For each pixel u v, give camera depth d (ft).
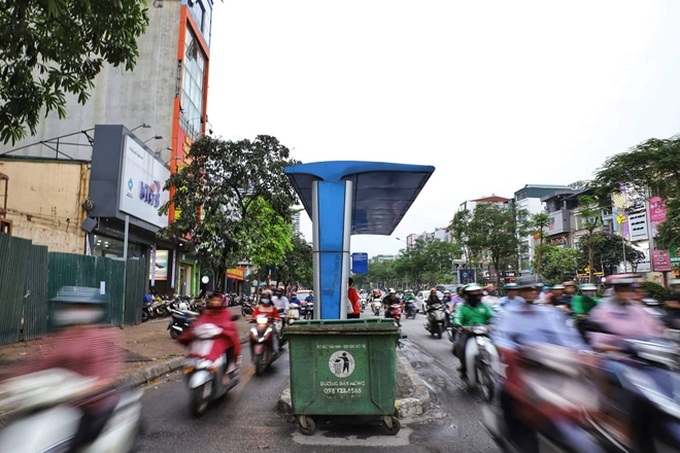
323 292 26.03
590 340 17.63
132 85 95.71
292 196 62.90
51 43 27.25
